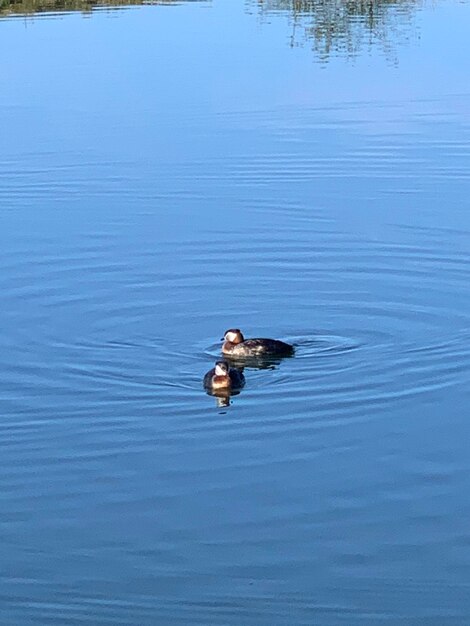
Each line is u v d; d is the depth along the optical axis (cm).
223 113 3117
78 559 1405
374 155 2806
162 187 2648
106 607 1310
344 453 1638
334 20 4134
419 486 1550
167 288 2169
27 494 1555
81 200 2595
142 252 2320
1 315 2059
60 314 2066
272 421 1727
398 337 1967
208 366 1891
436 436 1673
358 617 1281
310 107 3167
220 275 2222
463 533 1441
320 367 1869
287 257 2294
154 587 1347
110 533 1459
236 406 1767
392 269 2228
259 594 1329
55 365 1892
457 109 3130
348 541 1429
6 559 1408
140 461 1631
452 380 1822
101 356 1920
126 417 1745
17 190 2650
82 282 2189
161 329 2016
